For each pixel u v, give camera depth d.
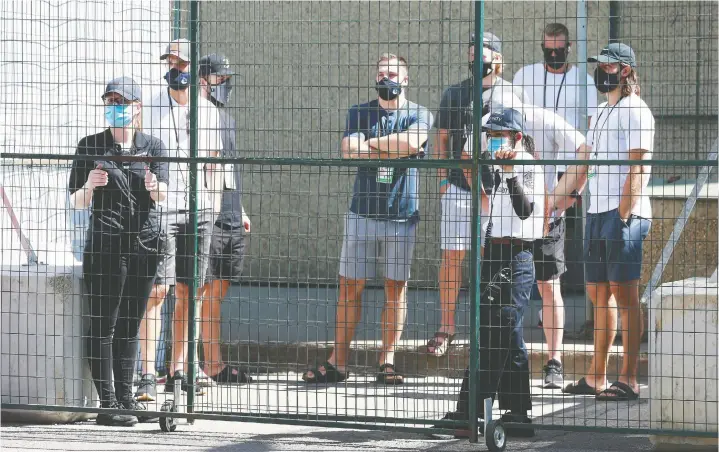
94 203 24.64
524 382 23.27
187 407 24.12
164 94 28.09
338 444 22.91
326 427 24.47
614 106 26.36
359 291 28.27
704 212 32.44
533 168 23.36
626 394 26.64
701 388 21.83
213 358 28.86
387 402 26.41
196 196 24.58
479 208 22.34
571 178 27.00
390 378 28.50
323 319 35.75
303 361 31.36
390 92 26.78
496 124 23.25
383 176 26.62
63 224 29.14
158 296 26.58
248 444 22.88
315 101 39.47
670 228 32.84
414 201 28.03
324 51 39.53
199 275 26.66
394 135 26.59
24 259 27.78
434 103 39.44
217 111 26.48
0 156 23.92
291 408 25.78
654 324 22.33
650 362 22.41
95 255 24.59
